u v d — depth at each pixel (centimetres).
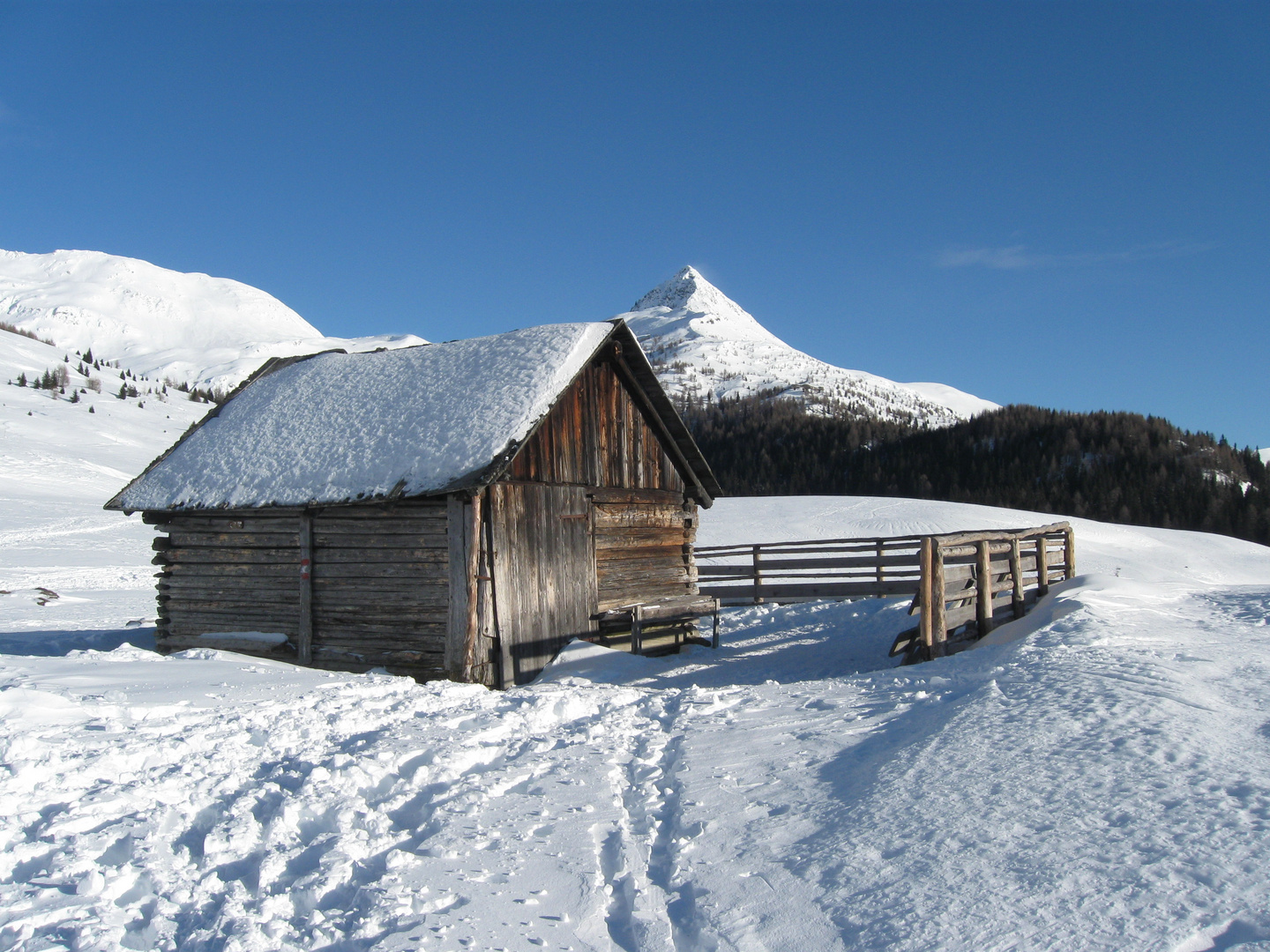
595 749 588
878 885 351
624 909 353
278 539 1242
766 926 329
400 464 1142
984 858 362
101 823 421
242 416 1493
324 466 1220
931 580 927
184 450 1456
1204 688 598
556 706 723
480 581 1093
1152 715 529
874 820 418
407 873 375
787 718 656
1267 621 912
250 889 365
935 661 847
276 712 666
